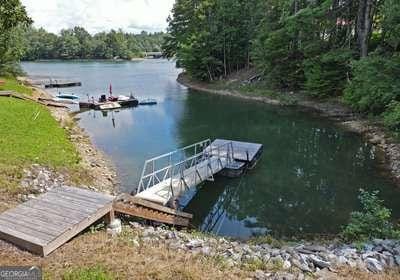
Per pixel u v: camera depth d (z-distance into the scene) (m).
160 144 19.61
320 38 30.22
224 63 43.56
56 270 5.71
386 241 8.23
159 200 10.70
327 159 16.86
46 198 8.13
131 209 8.65
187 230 10.24
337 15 27.94
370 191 12.88
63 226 6.80
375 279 6.52
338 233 10.05
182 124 24.42
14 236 6.43
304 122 24.39
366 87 19.09
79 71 69.06
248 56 43.28
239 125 24.00
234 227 10.84
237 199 12.85
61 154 14.23
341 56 25.58
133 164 16.19
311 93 29.02
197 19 44.97
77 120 25.66
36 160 12.40
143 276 5.76
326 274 6.70
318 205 12.12
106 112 28.84
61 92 39.22
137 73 64.19
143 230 8.42
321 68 28.16
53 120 21.41
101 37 127.56
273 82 35.03
